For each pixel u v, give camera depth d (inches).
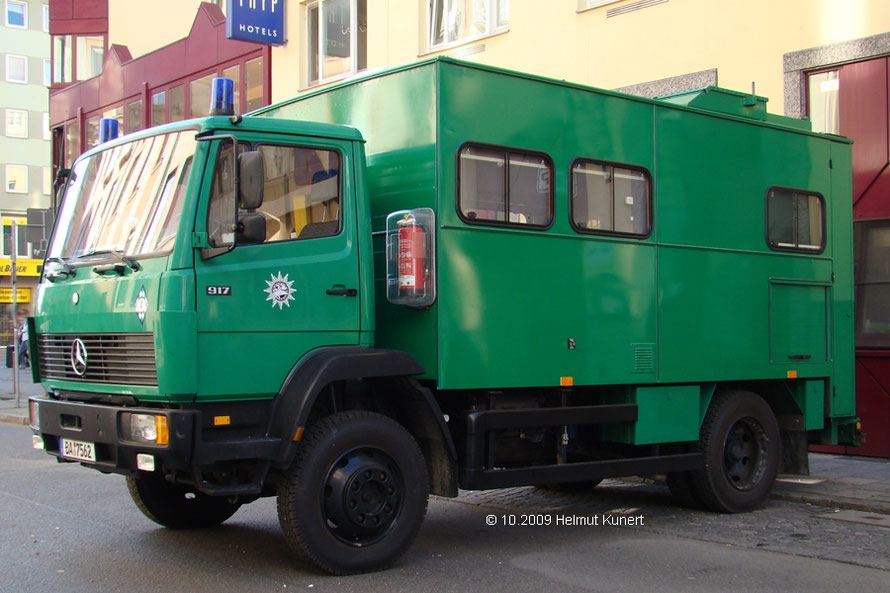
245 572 241.1
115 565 248.2
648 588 227.8
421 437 260.1
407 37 639.1
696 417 320.2
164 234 231.8
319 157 252.1
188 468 221.8
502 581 233.9
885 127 432.8
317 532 233.1
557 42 549.0
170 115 910.4
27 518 309.4
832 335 370.6
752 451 340.5
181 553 261.6
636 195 307.4
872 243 441.1
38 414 259.3
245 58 802.2
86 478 391.5
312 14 740.7
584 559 257.6
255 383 233.9
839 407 372.5
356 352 243.4
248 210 230.8
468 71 263.7
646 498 358.6
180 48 887.7
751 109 350.9
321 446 235.3
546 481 276.1
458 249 257.4
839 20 440.1
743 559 257.9
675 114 320.5
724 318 329.7
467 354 258.2
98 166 269.9
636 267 304.3
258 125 240.7
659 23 503.5
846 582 233.9
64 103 1103.6
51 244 275.1
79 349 247.0
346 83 283.9
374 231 271.4
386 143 270.1
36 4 2078.0
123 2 1036.5
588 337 289.1
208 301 227.5
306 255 245.8
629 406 299.3
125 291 233.5
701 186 326.6
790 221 358.3
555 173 284.0
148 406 231.3
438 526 303.7
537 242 277.3
